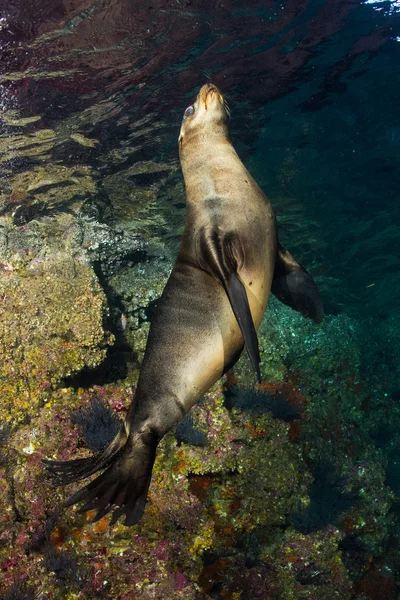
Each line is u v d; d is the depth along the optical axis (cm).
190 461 775
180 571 646
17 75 746
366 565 852
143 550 644
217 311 321
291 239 1241
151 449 300
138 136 930
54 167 945
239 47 837
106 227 1055
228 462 801
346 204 1165
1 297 848
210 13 760
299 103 987
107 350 885
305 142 1046
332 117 1022
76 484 665
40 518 635
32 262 952
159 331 324
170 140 963
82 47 730
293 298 372
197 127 378
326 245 1251
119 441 317
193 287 329
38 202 1007
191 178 369
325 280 1322
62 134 873
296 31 849
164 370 314
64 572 599
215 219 336
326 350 1130
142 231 1118
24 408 746
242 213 340
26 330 810
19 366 777
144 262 1105
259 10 787
